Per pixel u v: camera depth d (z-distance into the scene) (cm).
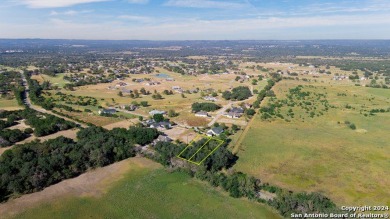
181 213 7912
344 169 10344
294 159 11144
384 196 8625
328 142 12888
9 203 8294
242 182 8912
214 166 10156
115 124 15550
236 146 12338
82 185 9288
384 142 12888
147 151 11506
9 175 8950
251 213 7862
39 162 9575
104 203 8369
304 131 14400
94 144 11150
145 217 7756
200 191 8931
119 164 10731
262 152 11762
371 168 10400
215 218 7688
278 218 7662
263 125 15312
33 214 7869
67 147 10862
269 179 9631
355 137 13562
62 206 8206
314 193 8412
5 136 12488
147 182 9488
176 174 9919
